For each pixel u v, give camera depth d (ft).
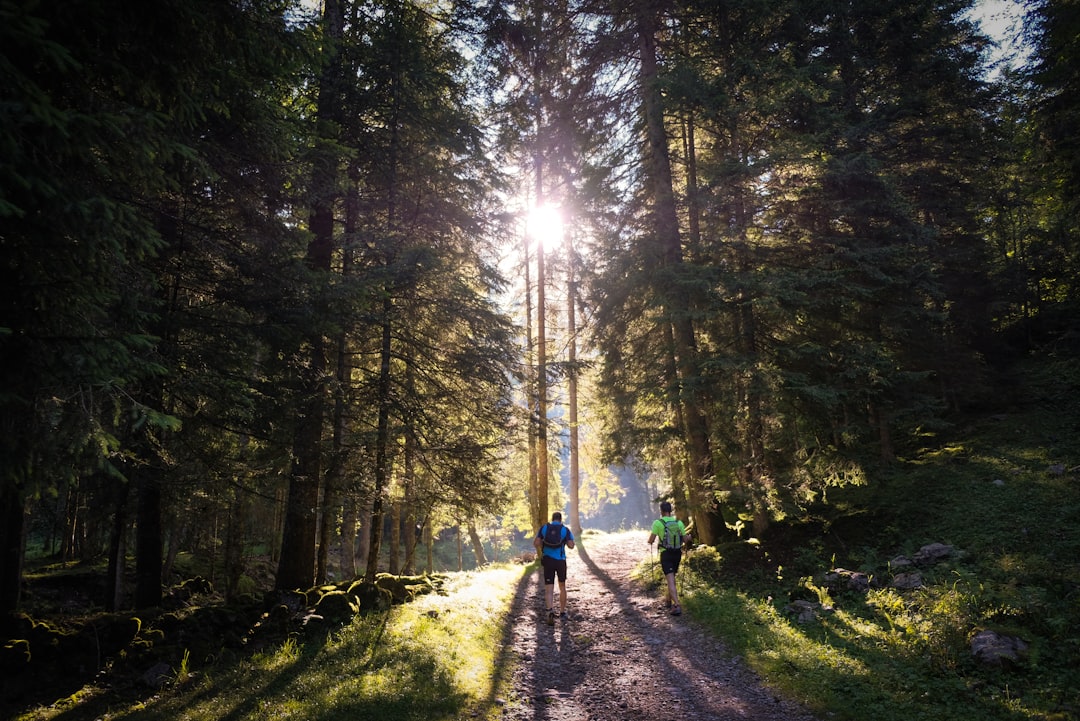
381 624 27.48
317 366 31.30
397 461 38.32
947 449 49.14
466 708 19.48
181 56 14.69
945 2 50.31
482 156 42.60
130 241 15.96
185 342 24.04
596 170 49.21
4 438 11.65
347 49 36.58
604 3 48.73
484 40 48.19
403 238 36.24
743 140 44.80
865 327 43.21
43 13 11.98
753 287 36.55
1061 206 45.62
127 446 22.12
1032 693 18.40
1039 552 29.84
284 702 18.79
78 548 62.54
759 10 39.42
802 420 40.65
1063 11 28.04
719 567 38.86
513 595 40.14
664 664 24.94
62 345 12.14
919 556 32.83
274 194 25.71
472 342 40.42
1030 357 62.39
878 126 45.42
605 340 49.26
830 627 26.91
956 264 56.39
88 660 23.00
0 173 10.38
